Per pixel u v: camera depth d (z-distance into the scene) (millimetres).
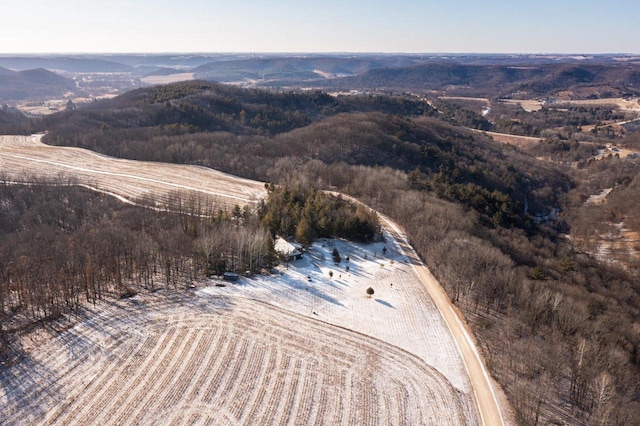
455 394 53875
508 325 66500
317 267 83875
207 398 51188
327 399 52188
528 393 52594
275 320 66562
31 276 69312
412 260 89562
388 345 62562
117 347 58625
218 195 120250
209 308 68500
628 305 80750
